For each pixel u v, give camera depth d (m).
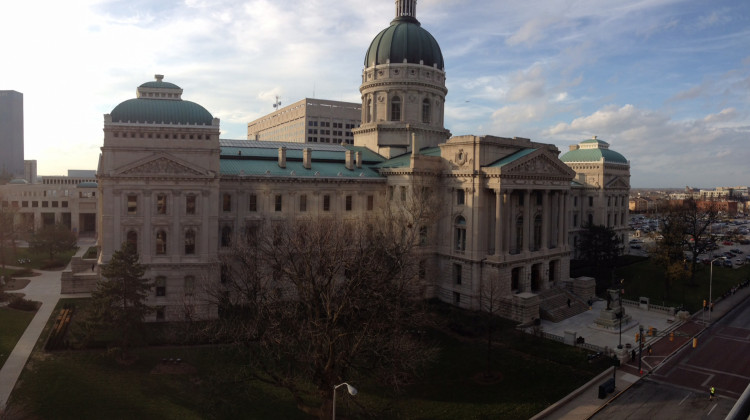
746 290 98.00
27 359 53.19
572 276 101.75
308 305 44.97
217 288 58.81
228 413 43.84
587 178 124.44
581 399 49.38
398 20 106.81
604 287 95.06
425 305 63.06
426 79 101.94
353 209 85.88
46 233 107.19
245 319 58.16
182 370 51.34
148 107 67.69
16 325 63.38
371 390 49.41
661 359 60.47
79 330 60.47
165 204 67.88
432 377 53.53
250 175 76.50
